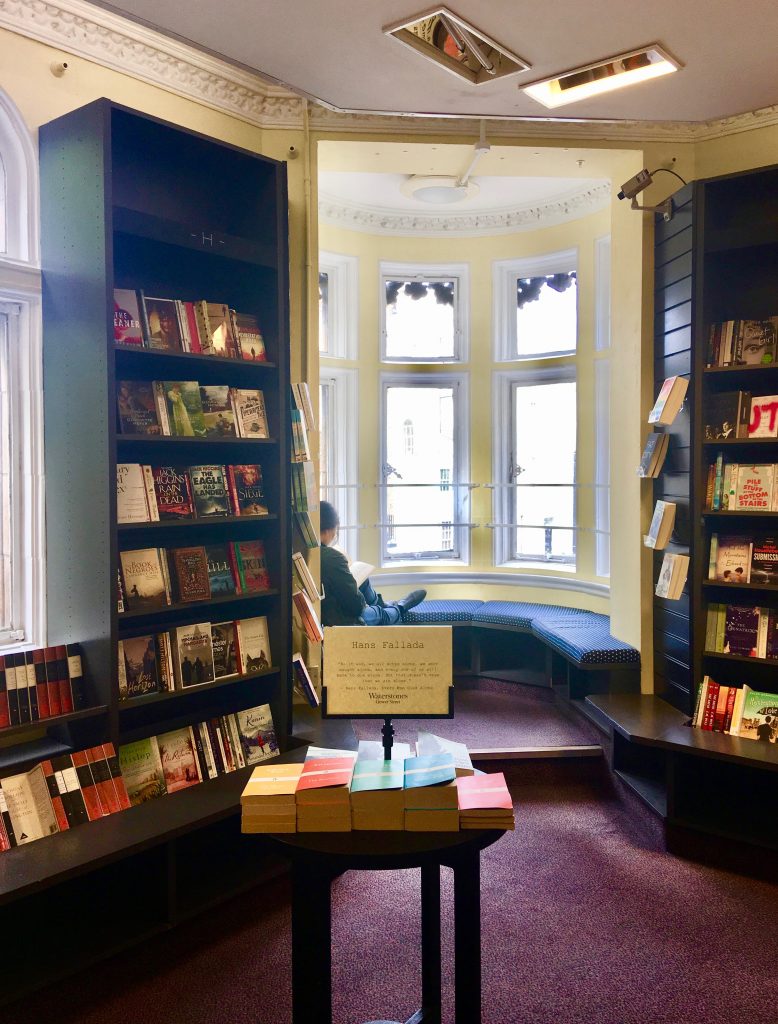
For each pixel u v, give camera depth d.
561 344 5.77
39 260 3.00
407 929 2.84
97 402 2.80
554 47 2.71
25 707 2.70
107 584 2.80
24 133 2.97
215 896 2.84
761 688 3.82
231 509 3.32
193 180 3.52
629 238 4.32
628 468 4.39
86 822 2.62
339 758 2.14
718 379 3.79
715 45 2.72
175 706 3.45
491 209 5.79
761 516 3.65
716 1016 2.36
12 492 3.09
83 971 2.59
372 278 5.90
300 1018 1.88
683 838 3.36
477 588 6.12
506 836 3.55
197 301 3.42
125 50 3.28
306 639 4.05
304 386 3.75
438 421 6.14
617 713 3.82
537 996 2.45
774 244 3.62
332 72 2.93
